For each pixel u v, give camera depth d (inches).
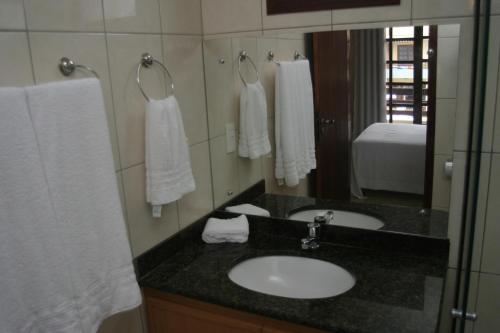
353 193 67.3
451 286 63.1
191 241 71.1
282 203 73.2
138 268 60.4
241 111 72.8
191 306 58.9
